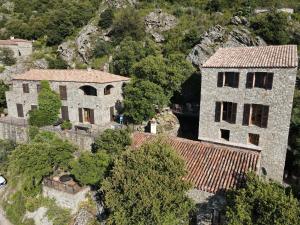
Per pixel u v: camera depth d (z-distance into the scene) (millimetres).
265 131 24672
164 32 55875
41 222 23109
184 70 38844
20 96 40812
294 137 26625
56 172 26469
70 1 81125
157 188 15078
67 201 22906
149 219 14789
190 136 34125
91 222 21375
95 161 23094
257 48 28250
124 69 45875
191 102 39344
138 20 57969
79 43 59688
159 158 16484
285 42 41781
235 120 26047
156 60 35938
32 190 24953
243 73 24828
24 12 84375
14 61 59688
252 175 15477
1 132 39219
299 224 11797
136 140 24688
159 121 33688
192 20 56250
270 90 23781
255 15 48375
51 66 58438
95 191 23766
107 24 60312
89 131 32656
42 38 72375
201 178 18516
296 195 17125
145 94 32219
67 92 37406
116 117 38188
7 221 25375
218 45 44344
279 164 24734
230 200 14984
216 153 20828
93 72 39406
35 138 32875
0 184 29984
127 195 15320
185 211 15609
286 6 53438
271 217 12391
